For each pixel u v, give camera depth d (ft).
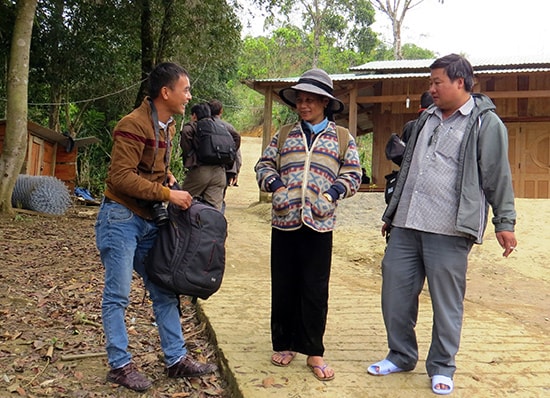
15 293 15.55
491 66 41.37
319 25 110.73
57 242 25.35
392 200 10.30
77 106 63.16
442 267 9.48
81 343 11.75
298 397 9.15
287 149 10.20
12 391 9.41
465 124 9.58
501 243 9.27
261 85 43.47
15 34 33.40
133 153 9.16
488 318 14.64
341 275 20.15
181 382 10.18
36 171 45.91
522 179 43.60
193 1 47.16
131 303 15.19
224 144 17.51
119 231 9.33
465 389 9.71
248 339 11.94
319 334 10.01
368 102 43.14
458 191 9.45
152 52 51.08
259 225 32.42
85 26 50.98
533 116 43.37
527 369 10.73
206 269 9.49
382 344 11.94
